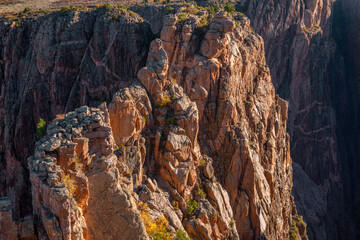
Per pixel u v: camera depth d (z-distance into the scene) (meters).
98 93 83.88
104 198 32.03
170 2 130.25
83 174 30.33
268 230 63.75
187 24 66.31
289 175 94.69
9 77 92.19
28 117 87.62
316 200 125.19
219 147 63.22
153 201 45.22
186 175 52.69
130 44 81.94
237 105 68.00
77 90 85.25
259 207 62.91
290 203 93.38
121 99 49.09
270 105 81.75
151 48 60.53
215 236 53.28
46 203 27.61
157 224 42.31
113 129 49.19
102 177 32.03
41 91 87.25
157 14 115.12
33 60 89.50
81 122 32.62
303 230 93.12
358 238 130.75
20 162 88.06
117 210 32.22
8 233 27.31
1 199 28.41
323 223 120.56
